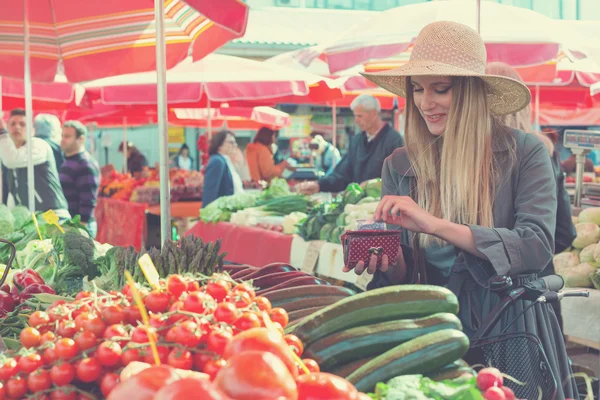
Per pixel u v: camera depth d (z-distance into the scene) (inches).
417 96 108.0
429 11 265.9
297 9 673.0
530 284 95.8
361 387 69.6
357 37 266.5
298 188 313.3
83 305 76.1
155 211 431.5
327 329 76.4
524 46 251.8
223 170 345.1
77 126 318.3
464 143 103.7
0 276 137.3
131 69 205.9
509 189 104.2
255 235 262.1
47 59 212.1
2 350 86.0
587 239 200.1
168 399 43.2
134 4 205.8
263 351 49.4
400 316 77.7
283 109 668.1
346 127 680.4
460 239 97.9
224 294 77.6
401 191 114.5
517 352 92.0
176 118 576.4
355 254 105.4
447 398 63.4
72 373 68.8
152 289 77.5
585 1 569.0
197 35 186.7
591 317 173.0
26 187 270.5
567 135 229.9
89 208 319.3
